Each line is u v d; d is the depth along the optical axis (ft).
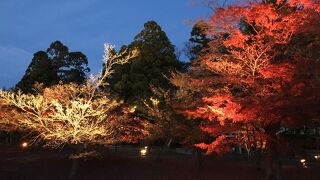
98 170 79.61
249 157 97.19
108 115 67.87
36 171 76.23
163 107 95.20
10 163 88.63
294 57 49.11
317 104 38.68
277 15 51.37
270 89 49.42
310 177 70.44
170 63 137.08
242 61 54.08
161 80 131.34
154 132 91.56
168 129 89.10
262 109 42.68
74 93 65.72
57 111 62.69
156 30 142.00
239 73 53.93
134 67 135.85
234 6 53.26
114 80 143.84
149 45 139.54
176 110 78.74
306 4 49.24
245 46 53.57
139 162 95.40
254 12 51.39
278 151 55.36
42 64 160.66
